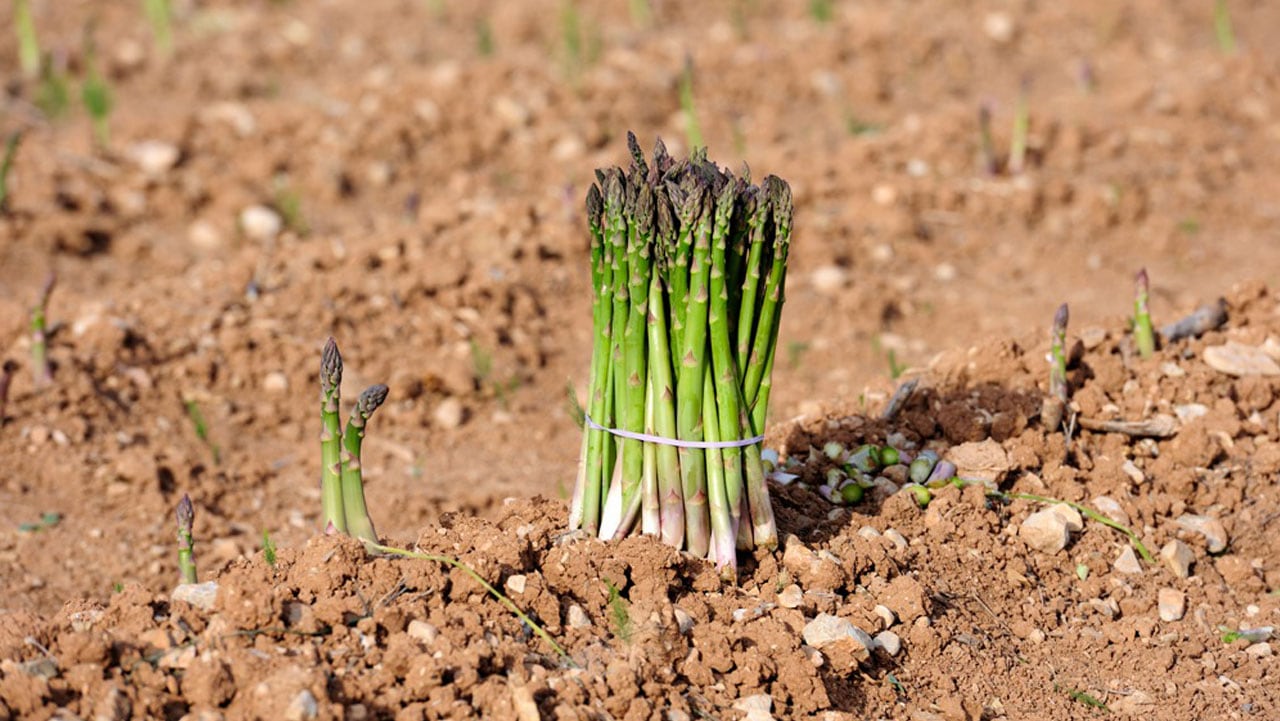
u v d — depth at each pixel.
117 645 5.01
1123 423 7.37
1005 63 16.36
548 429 9.72
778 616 5.59
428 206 12.83
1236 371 7.89
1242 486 7.17
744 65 15.52
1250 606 6.45
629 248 5.52
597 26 17.14
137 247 11.84
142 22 17.12
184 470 8.79
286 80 15.77
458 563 5.46
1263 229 12.51
